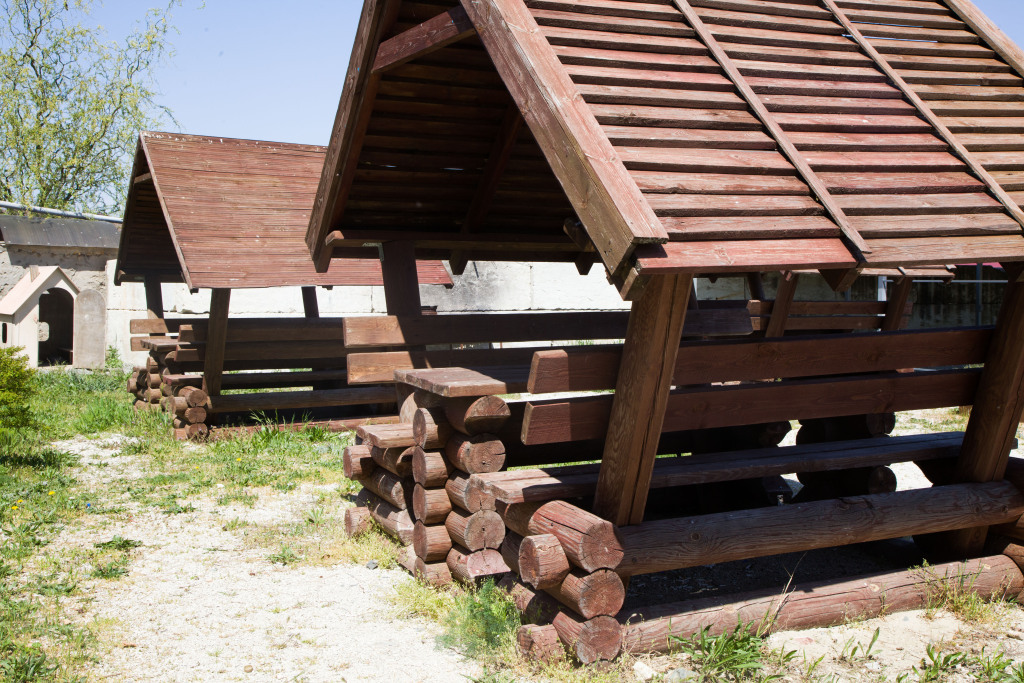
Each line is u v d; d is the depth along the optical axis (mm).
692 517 4344
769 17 4898
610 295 18156
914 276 9938
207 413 9508
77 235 17781
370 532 5977
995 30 5496
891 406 4836
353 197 6105
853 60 4844
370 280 9547
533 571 3955
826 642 4328
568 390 3949
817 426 6496
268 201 9570
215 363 9375
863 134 4348
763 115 4082
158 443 9258
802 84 4461
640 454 3996
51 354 18844
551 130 3596
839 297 18562
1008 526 5125
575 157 3449
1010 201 4168
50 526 6137
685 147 3783
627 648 4023
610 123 3721
